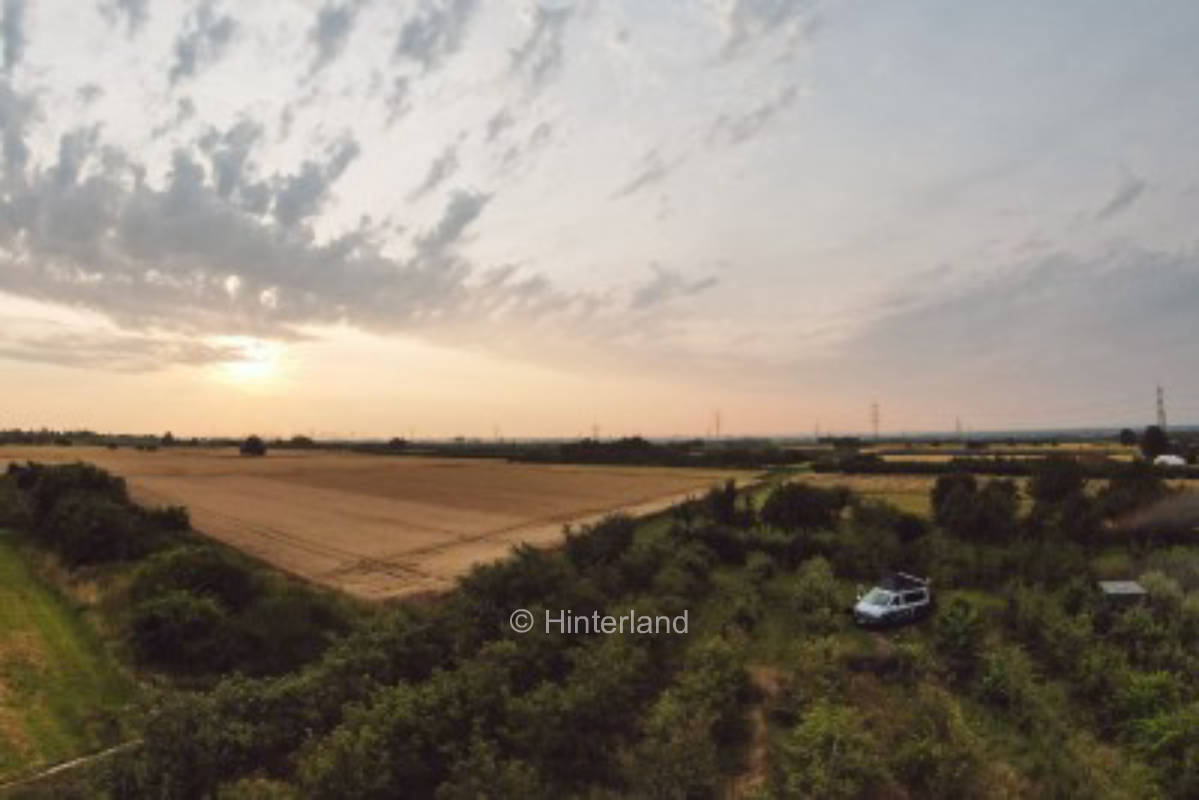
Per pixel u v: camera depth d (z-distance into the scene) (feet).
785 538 146.92
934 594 118.11
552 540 173.06
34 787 62.08
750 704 77.05
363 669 74.23
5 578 129.18
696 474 354.33
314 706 68.80
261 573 125.90
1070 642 82.23
